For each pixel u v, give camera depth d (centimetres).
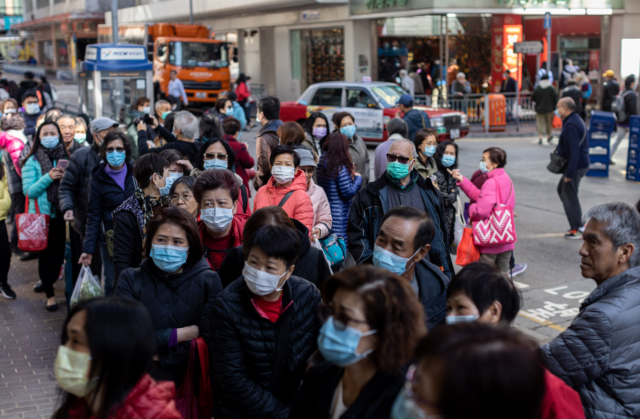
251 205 1005
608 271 292
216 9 2973
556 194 1198
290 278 319
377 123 1681
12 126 790
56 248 655
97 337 197
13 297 692
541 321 635
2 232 678
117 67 1497
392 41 2456
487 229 620
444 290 334
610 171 1435
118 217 449
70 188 600
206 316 345
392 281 204
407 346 198
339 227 592
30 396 475
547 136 1934
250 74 3191
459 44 2303
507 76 2198
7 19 7588
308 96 1811
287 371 311
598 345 271
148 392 203
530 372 142
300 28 2766
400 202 443
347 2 2469
